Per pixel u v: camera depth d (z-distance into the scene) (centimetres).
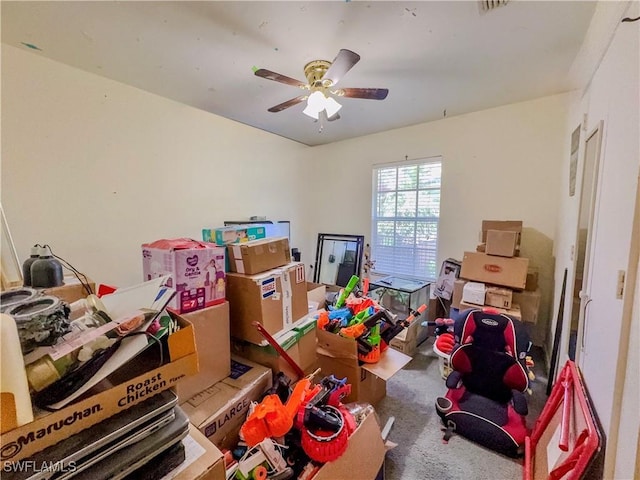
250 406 137
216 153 336
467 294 262
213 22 172
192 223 315
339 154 452
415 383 241
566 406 138
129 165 261
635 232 92
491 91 268
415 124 369
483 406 185
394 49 199
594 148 162
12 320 55
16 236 203
